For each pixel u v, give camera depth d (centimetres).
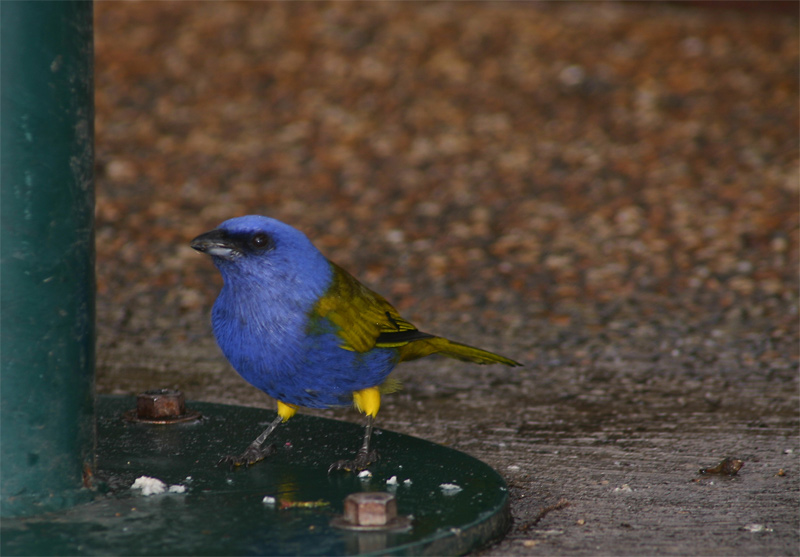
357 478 662
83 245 595
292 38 2888
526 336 1255
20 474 576
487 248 1656
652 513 655
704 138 2217
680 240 1662
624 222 1756
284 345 654
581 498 690
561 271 1541
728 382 1045
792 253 1573
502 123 2345
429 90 2559
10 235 560
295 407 720
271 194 1936
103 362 1127
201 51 2772
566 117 2384
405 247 1661
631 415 928
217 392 1013
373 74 2650
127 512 588
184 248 1642
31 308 568
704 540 600
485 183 1997
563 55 2808
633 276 1512
